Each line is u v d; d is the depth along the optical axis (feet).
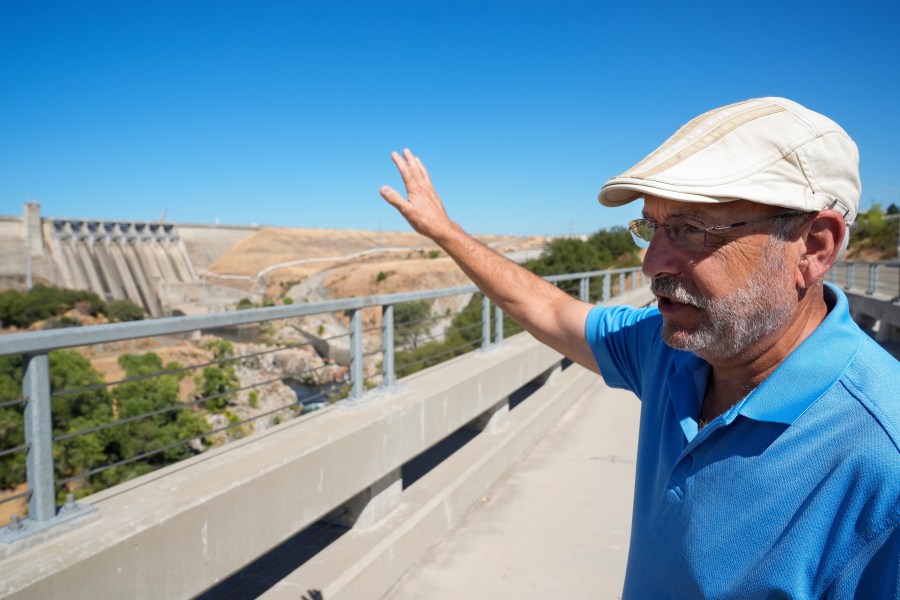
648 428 4.05
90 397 71.41
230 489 7.48
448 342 59.77
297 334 179.93
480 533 13.14
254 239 491.72
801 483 2.79
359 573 10.06
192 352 138.00
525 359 18.71
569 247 95.96
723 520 3.03
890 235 128.47
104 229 416.05
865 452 2.62
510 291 5.62
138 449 72.64
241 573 10.05
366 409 11.24
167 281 405.59
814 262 3.05
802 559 2.72
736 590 2.92
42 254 369.71
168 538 6.70
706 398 3.78
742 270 3.04
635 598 3.63
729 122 3.10
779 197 2.85
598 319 5.09
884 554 2.49
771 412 2.91
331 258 469.98
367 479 10.46
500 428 17.53
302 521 8.81
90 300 275.39
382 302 12.05
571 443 18.97
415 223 5.88
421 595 10.84
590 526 13.43
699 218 3.06
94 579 5.95
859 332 3.10
